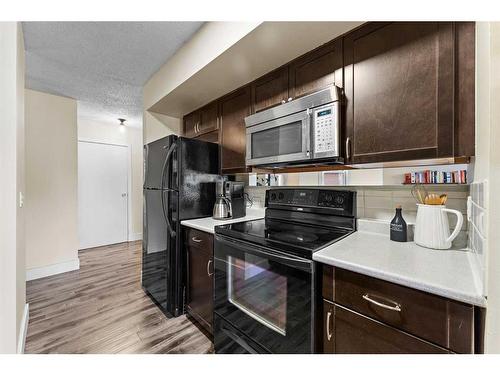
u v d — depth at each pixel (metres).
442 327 0.73
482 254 0.73
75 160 3.19
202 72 1.74
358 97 1.24
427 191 1.27
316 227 1.60
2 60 1.27
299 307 1.08
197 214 2.11
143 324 1.89
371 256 1.01
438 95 0.98
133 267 3.23
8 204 1.31
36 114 2.88
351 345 0.93
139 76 2.47
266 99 1.75
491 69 0.65
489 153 0.66
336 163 1.35
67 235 3.10
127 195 4.75
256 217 2.09
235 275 1.44
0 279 1.25
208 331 1.75
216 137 2.25
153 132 2.70
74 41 1.85
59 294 2.41
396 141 1.10
